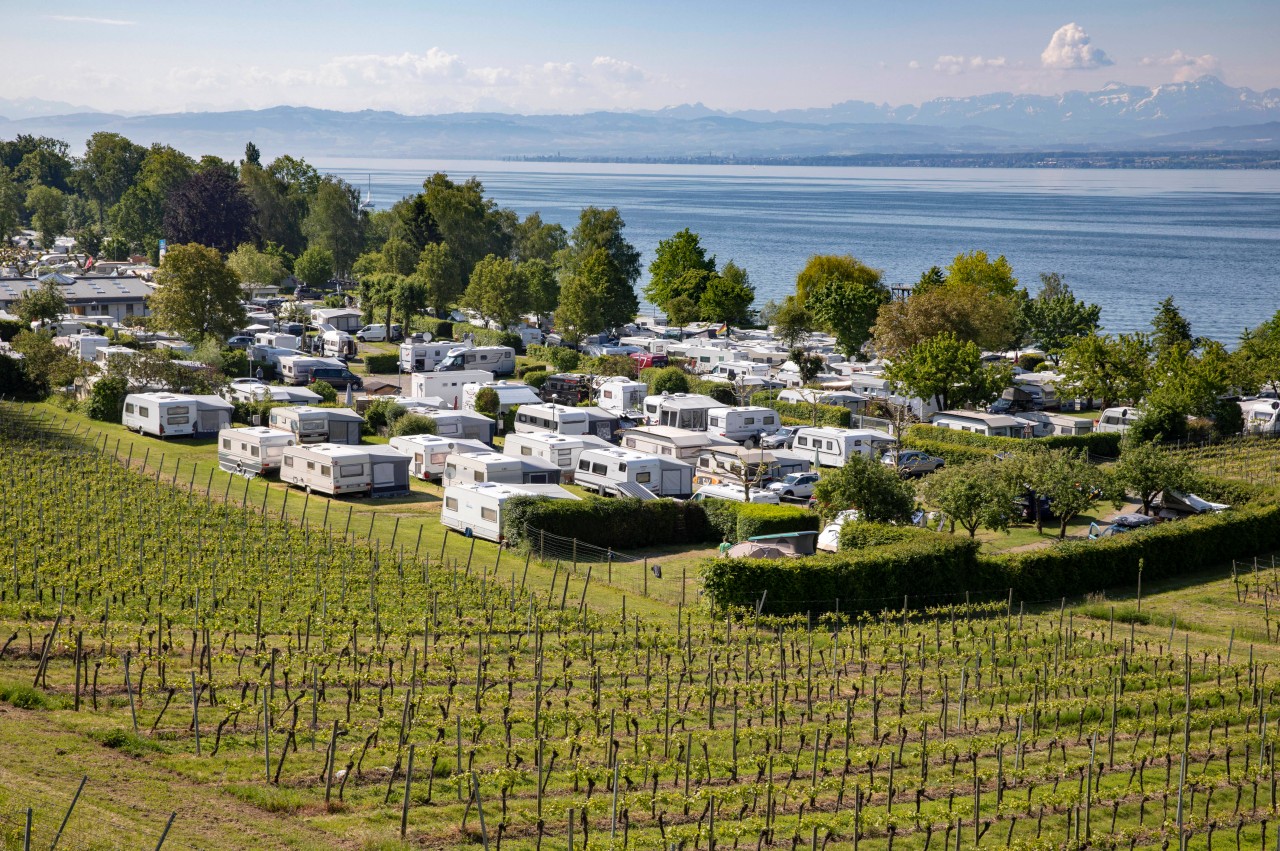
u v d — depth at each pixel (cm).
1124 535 4834
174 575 3997
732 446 6819
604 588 4444
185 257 10006
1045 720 3166
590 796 2456
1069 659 3684
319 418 6612
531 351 11494
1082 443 7294
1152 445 6056
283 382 9394
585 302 12281
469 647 3503
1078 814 2406
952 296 9956
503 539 5019
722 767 2716
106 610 3394
